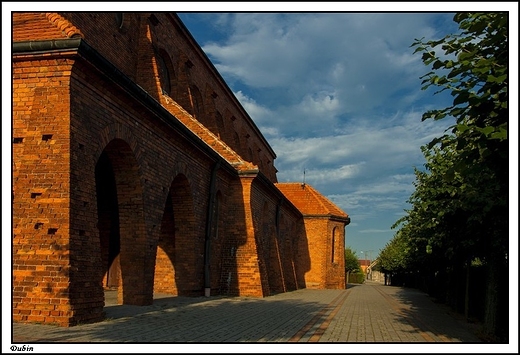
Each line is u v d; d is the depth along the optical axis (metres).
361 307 18.16
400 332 10.94
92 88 9.73
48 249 8.54
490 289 10.63
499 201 8.02
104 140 10.18
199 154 16.64
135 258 12.30
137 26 19.91
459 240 12.31
